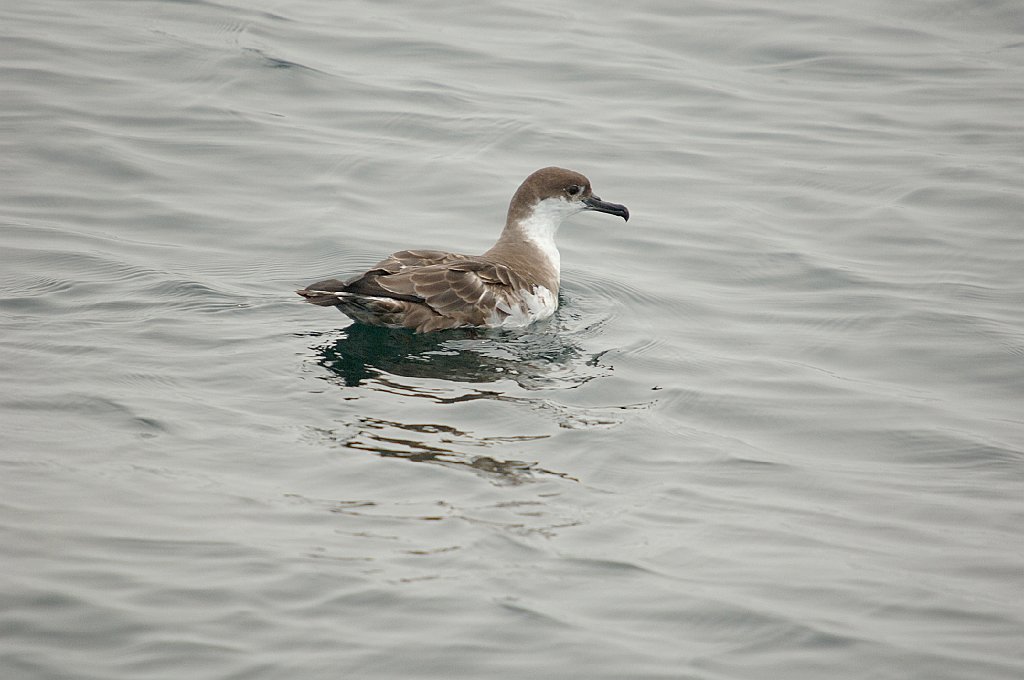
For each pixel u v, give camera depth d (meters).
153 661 9.02
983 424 13.87
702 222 19.03
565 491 11.82
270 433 12.52
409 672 9.11
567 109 22.03
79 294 15.41
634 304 16.72
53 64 21.67
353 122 21.08
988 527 11.77
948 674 9.49
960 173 20.47
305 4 25.06
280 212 18.38
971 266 17.86
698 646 9.66
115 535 10.52
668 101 22.55
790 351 15.52
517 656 9.37
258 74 22.11
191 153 19.72
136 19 23.59
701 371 14.84
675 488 12.11
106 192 18.42
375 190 19.27
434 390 13.81
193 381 13.53
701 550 11.02
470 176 19.83
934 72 23.81
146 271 16.17
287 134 20.52
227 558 10.28
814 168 20.58
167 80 21.66
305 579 10.06
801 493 12.26
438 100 21.91
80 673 8.84
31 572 9.89
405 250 15.80
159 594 9.76
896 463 12.98
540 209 17.03
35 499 10.95
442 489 11.65
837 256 18.16
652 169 20.41
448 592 10.02
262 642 9.30
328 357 14.41
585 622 9.82
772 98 22.89
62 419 12.42
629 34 24.92
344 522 10.98
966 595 10.58
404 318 15.16
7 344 13.97
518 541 10.86
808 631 9.92
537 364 14.77
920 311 16.55
